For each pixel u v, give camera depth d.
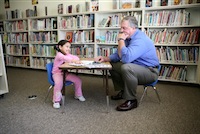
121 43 1.92
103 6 3.75
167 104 2.20
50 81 2.11
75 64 1.81
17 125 1.67
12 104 2.21
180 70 3.09
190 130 1.57
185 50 3.01
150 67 2.02
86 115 1.89
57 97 2.08
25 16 4.81
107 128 1.62
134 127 1.64
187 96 2.52
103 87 2.97
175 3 3.01
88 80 3.47
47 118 1.82
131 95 1.98
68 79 2.15
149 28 3.38
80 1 3.98
